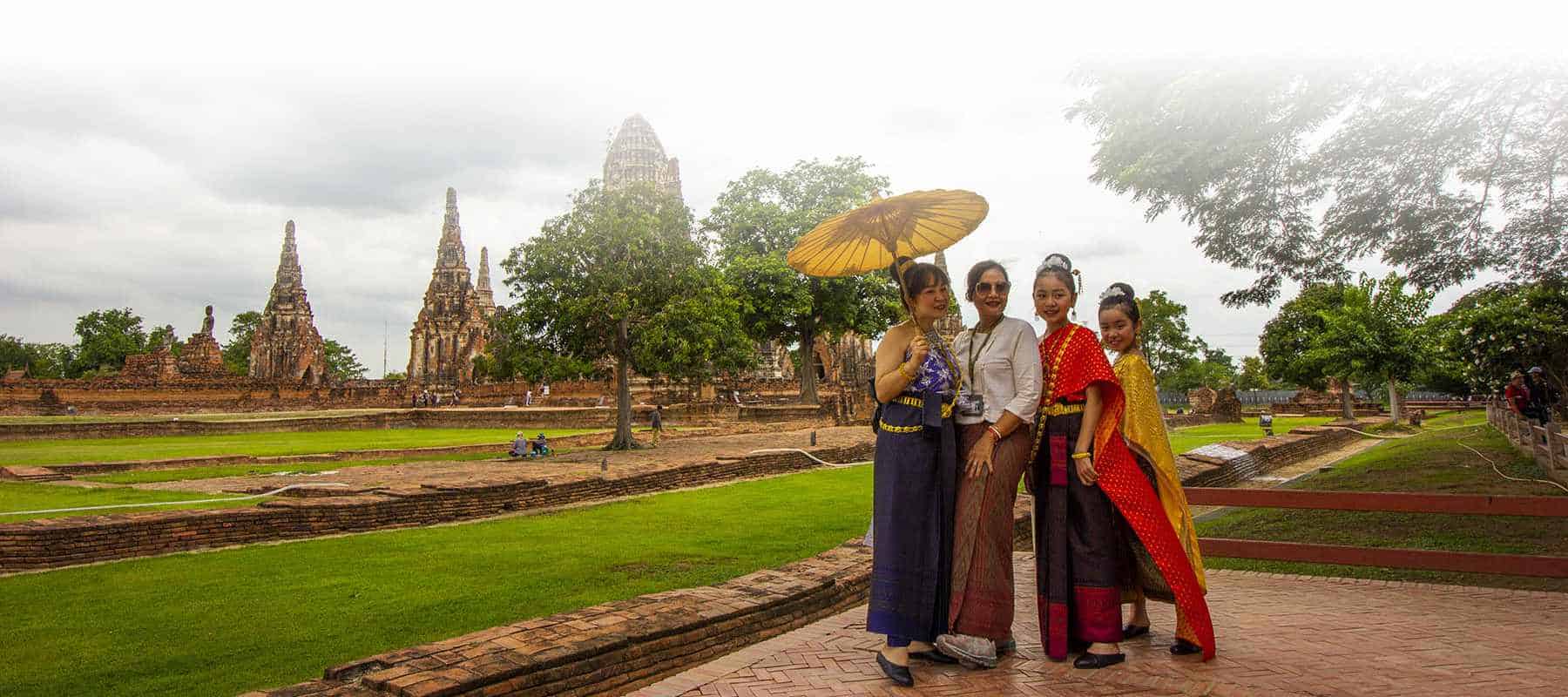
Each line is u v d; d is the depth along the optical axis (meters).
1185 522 5.36
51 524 10.78
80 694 6.06
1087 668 4.84
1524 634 5.59
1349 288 41.97
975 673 4.81
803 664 5.06
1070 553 5.04
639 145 70.44
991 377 4.93
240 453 26.70
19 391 51.16
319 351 83.56
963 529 4.84
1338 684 4.53
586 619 5.74
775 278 41.22
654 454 26.80
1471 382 29.48
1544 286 16.88
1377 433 37.41
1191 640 5.02
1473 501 6.92
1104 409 5.05
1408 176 13.91
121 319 97.06
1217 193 15.05
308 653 6.96
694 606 6.16
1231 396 51.94
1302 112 12.90
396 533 13.14
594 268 27.95
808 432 35.88
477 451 28.58
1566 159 13.14
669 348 27.73
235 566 10.42
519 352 28.06
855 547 8.42
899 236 5.38
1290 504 7.56
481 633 5.37
